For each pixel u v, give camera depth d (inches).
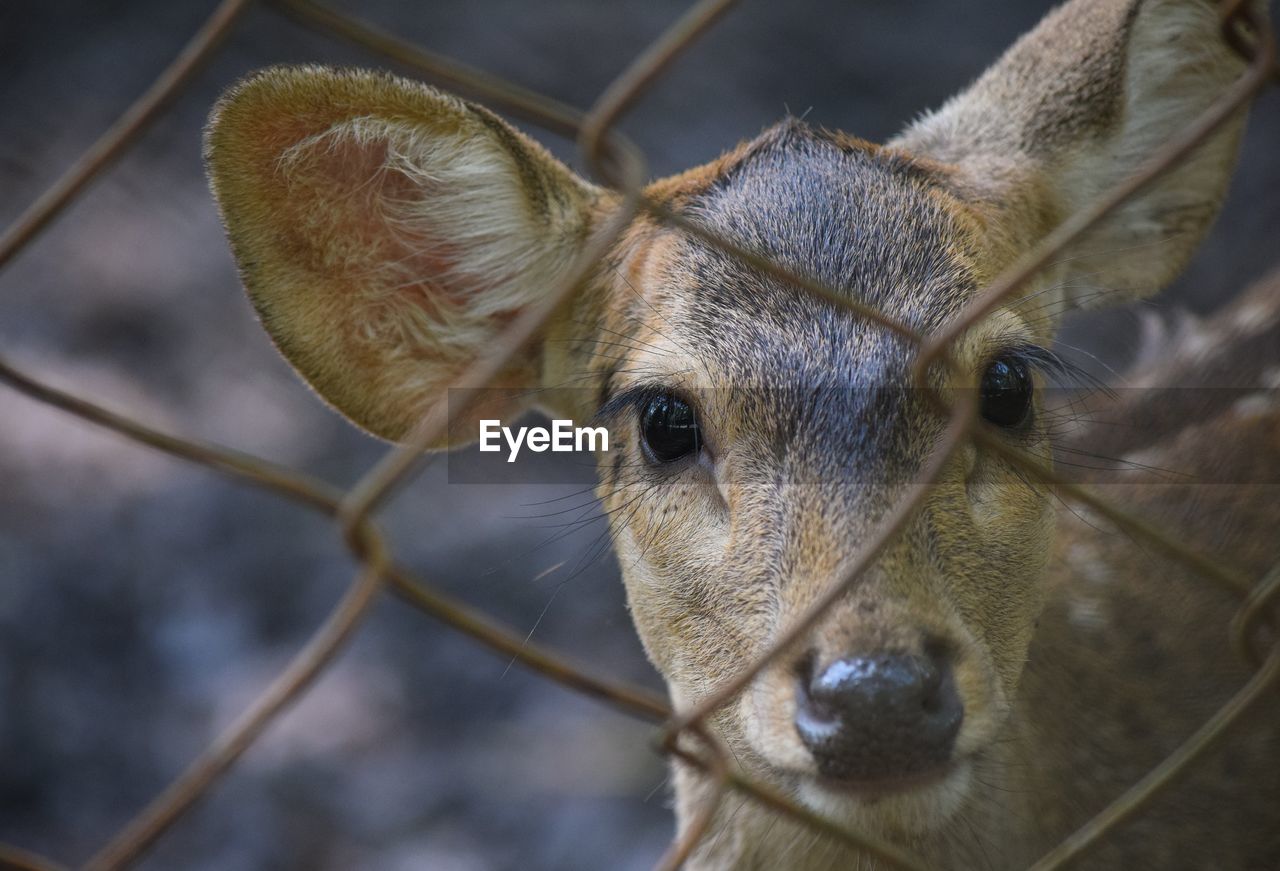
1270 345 186.1
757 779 118.3
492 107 318.7
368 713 249.4
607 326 135.6
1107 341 232.5
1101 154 141.3
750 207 128.2
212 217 330.3
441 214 131.5
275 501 286.0
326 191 121.5
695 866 140.6
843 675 100.7
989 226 131.3
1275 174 293.9
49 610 260.4
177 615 262.7
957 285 121.0
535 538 272.8
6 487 280.7
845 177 129.7
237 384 301.1
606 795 233.1
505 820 231.0
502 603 261.7
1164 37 139.1
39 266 319.9
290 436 292.2
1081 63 141.8
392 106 118.0
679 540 122.6
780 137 137.0
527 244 136.6
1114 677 141.7
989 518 117.9
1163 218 146.9
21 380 67.4
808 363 116.0
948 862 128.1
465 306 140.2
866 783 102.4
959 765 107.0
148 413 291.9
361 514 72.9
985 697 107.6
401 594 75.4
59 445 290.0
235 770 238.2
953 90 340.5
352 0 379.2
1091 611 144.5
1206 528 158.9
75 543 272.2
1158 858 138.2
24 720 242.2
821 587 107.3
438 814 232.8
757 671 81.6
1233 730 100.2
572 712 249.0
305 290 127.2
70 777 235.1
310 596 268.1
